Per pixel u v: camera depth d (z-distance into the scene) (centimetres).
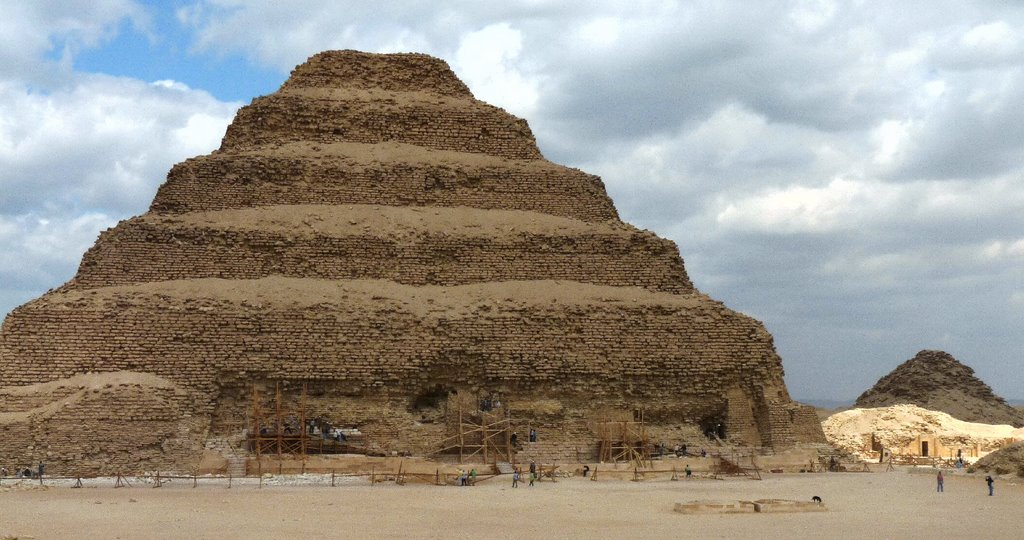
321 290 10581
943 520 7050
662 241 11500
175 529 6281
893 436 13238
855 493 8556
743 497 8106
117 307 10075
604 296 10881
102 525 6425
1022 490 8969
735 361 10719
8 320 9869
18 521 6562
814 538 6197
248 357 10031
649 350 10612
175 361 9956
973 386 16662
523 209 11875
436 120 12456
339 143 12219
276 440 9688
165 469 9331
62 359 9844
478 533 6244
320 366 10081
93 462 9225
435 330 10338
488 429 10081
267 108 12300
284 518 6762
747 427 10669
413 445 10006
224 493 8144
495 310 10538
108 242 10700
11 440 9175
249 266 10862
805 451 10550
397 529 6366
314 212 11319
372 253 11056
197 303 10138
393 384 10188
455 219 11500
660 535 6216
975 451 13050
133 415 9412
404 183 11794
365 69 13025
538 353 10412
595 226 11631
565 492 8356
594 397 10488
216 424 9906
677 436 10512
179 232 10819
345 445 9838
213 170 11519
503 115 12675
